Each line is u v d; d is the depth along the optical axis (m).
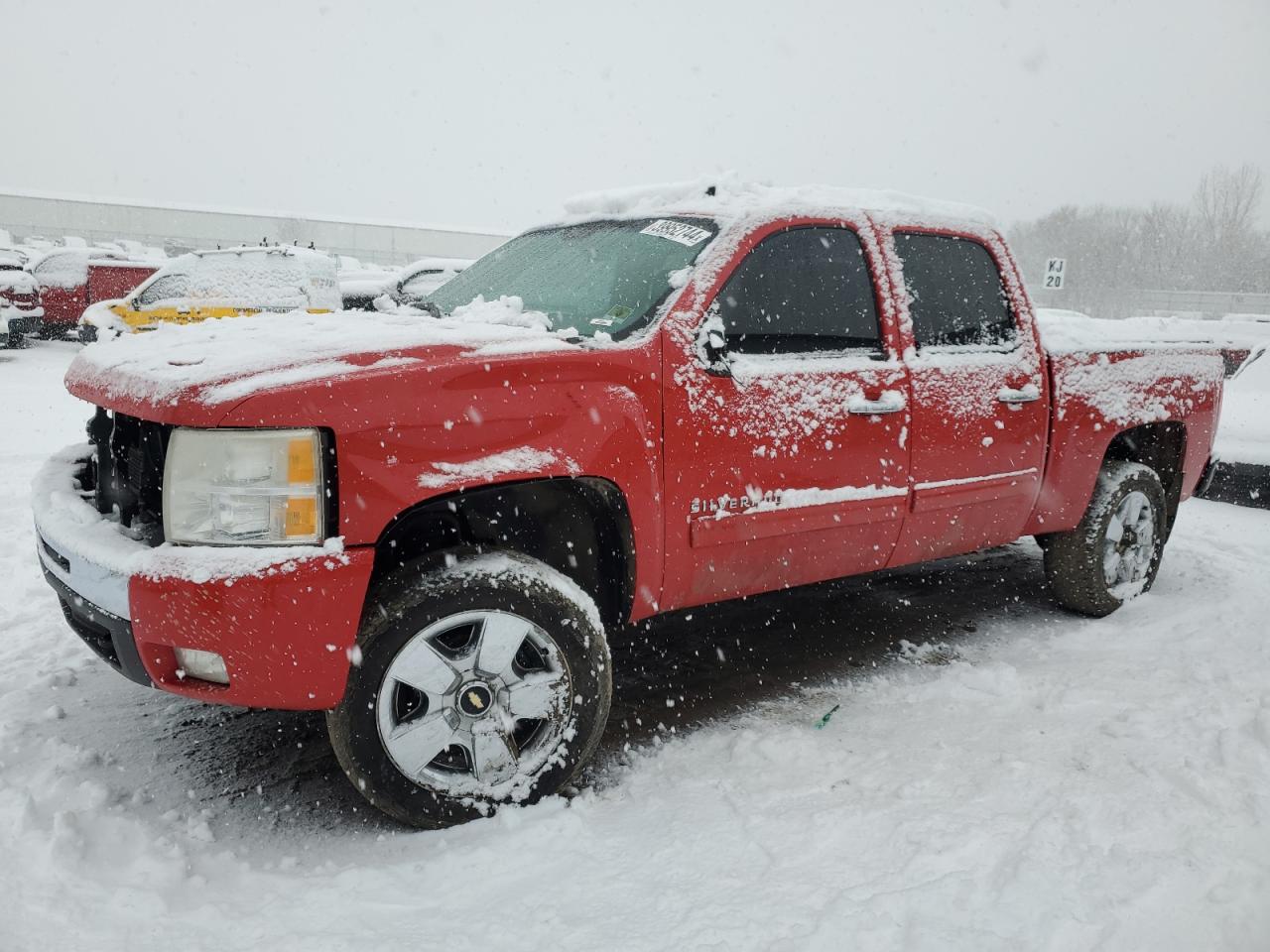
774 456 3.32
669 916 2.42
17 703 3.51
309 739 3.39
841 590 5.18
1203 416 4.95
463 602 2.77
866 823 2.83
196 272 11.98
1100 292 51.09
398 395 2.62
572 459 2.88
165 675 2.59
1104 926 2.34
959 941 2.29
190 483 2.53
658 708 3.73
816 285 3.54
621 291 3.38
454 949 2.30
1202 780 2.99
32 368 13.84
